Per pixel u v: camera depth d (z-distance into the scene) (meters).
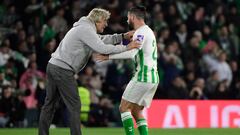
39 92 52.84
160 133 43.38
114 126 54.69
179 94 57.06
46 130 30.52
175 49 61.44
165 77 59.59
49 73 29.94
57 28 60.16
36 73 54.91
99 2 66.25
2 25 62.38
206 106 53.09
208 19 68.31
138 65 30.62
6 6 63.69
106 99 55.06
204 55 63.56
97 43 29.30
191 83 59.38
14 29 61.44
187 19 66.25
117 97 57.12
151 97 31.16
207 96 59.59
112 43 32.16
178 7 68.12
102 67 59.22
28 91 53.66
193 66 60.81
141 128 31.62
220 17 68.19
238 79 63.56
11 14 62.84
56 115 52.00
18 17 62.75
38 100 52.75
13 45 59.06
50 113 30.58
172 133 43.50
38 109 52.69
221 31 66.56
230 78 62.91
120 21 62.62
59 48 30.05
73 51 29.58
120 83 57.44
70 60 29.58
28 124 52.81
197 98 57.22
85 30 29.44
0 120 52.03
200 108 52.88
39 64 56.78
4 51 57.00
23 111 52.62
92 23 29.86
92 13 29.97
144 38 30.12
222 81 59.75
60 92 29.91
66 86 29.64
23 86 54.66
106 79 57.88
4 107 52.12
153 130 46.69
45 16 61.81
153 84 30.62
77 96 29.80
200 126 52.66
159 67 60.00
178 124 52.06
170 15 65.75
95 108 54.09
